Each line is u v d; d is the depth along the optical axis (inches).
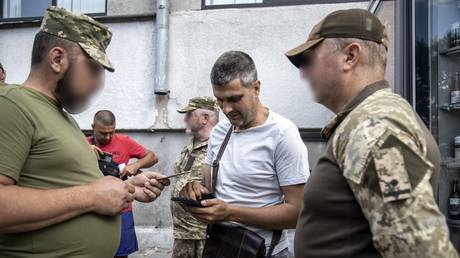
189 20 209.6
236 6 206.8
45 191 63.2
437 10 116.1
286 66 201.6
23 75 223.1
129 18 213.3
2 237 64.4
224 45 206.8
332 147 48.9
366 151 43.7
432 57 116.0
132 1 213.8
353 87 52.7
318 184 49.4
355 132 45.6
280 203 83.0
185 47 209.6
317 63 54.8
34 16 234.2
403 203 41.4
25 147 62.4
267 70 202.8
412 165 42.7
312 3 200.7
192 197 81.4
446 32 116.1
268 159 81.6
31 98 66.0
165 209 206.7
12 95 63.7
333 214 48.4
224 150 87.0
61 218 64.2
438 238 40.6
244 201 82.6
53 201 62.9
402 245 41.0
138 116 212.1
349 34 52.7
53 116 67.8
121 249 155.6
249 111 82.4
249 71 81.6
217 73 81.2
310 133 197.3
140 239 202.4
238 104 81.5
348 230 47.5
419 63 115.3
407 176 42.1
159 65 207.3
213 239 81.7
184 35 209.9
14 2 237.5
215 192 86.7
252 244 77.3
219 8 207.8
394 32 118.2
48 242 64.1
